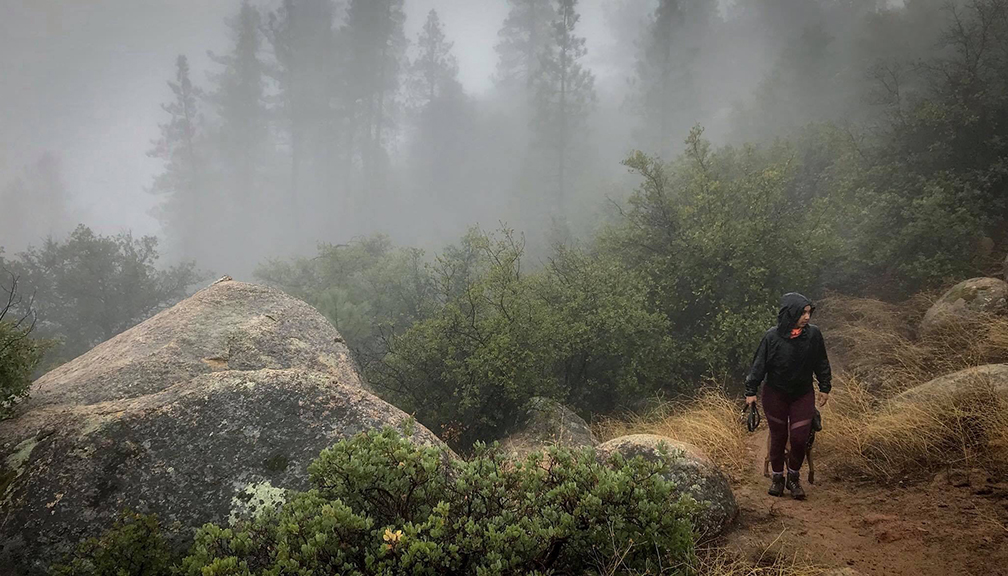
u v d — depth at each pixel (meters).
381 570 2.30
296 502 2.59
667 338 7.41
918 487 3.99
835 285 8.89
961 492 3.76
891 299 7.98
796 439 4.20
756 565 3.31
